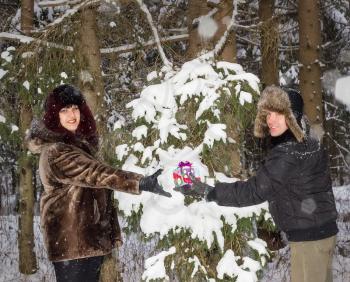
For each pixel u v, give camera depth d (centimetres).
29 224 766
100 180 290
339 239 753
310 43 703
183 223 378
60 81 555
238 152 420
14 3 791
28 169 771
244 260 388
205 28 474
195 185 307
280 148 286
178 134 388
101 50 546
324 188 291
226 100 388
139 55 511
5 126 633
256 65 960
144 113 400
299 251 291
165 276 391
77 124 311
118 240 329
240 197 292
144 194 394
